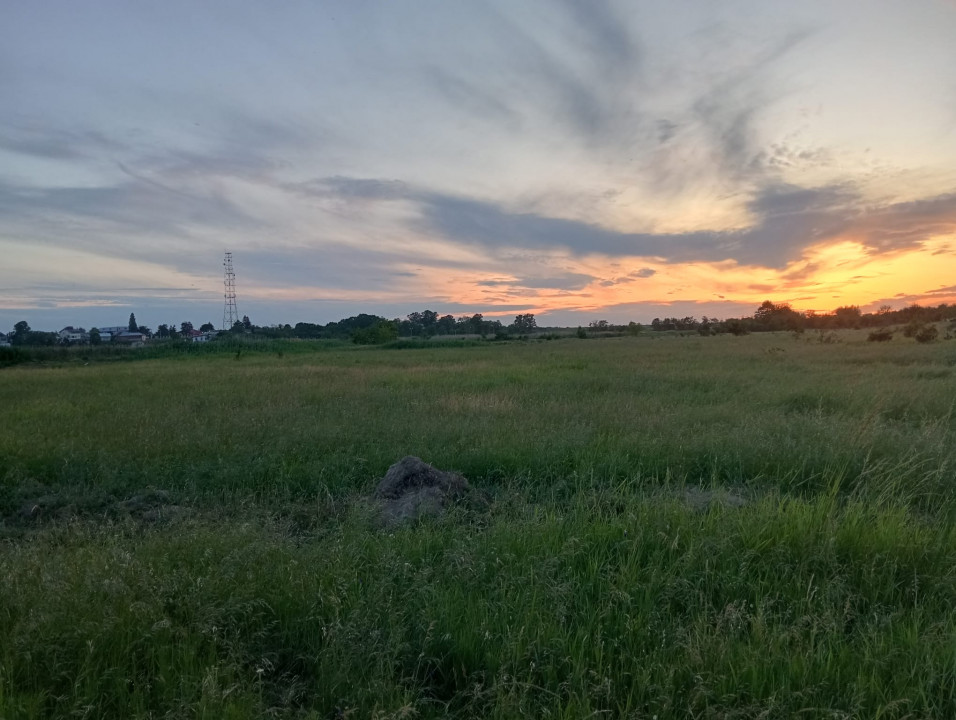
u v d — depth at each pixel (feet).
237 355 124.36
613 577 12.67
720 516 15.47
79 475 23.93
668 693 9.01
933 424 27.99
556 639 10.27
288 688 9.93
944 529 14.83
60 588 11.19
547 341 225.15
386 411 37.04
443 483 20.15
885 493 17.61
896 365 67.05
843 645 10.30
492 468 24.07
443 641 10.61
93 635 9.87
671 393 45.19
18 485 22.97
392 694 9.12
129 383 58.75
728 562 13.14
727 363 76.28
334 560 13.25
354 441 27.99
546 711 8.59
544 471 23.32
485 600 11.75
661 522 15.19
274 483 22.56
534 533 14.84
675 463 23.38
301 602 11.65
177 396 46.70
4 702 8.43
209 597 11.36
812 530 14.32
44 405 41.16
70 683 9.14
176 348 148.97
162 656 9.63
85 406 41.27
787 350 101.24
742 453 23.67
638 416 33.40
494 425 30.81
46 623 10.03
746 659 9.55
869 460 21.72
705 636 10.06
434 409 38.22
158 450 26.78
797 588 12.22
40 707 8.70
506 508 18.52
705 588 12.42
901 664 9.73
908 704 8.61
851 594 11.94
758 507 16.12
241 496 21.18
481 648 10.41
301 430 30.01
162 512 19.38
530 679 9.27
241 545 13.84
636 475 21.84
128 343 197.77
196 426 31.96
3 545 16.43
